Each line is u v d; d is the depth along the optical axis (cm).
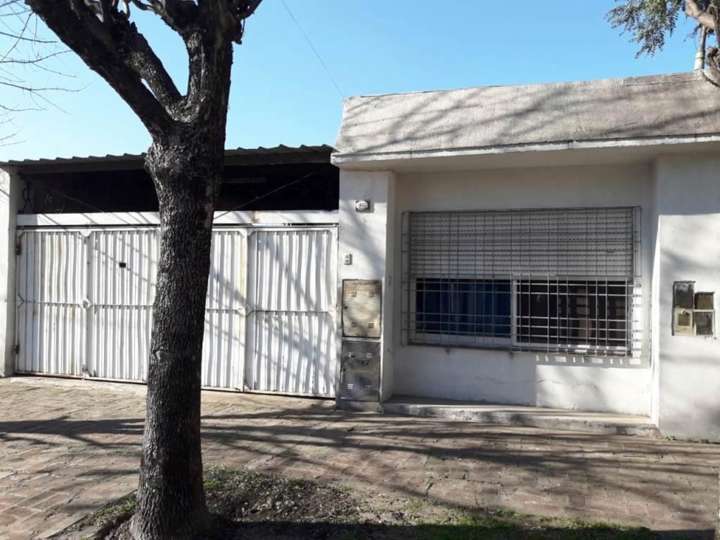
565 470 520
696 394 612
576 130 634
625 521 416
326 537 386
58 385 872
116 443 601
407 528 399
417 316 765
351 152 708
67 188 988
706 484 488
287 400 781
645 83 655
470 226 742
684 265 620
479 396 730
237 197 962
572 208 700
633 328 679
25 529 404
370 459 548
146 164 389
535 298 718
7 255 925
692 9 509
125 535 383
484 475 507
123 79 353
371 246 730
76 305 903
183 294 375
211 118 380
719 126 587
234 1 414
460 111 706
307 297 790
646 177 676
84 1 376
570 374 698
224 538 384
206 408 743
